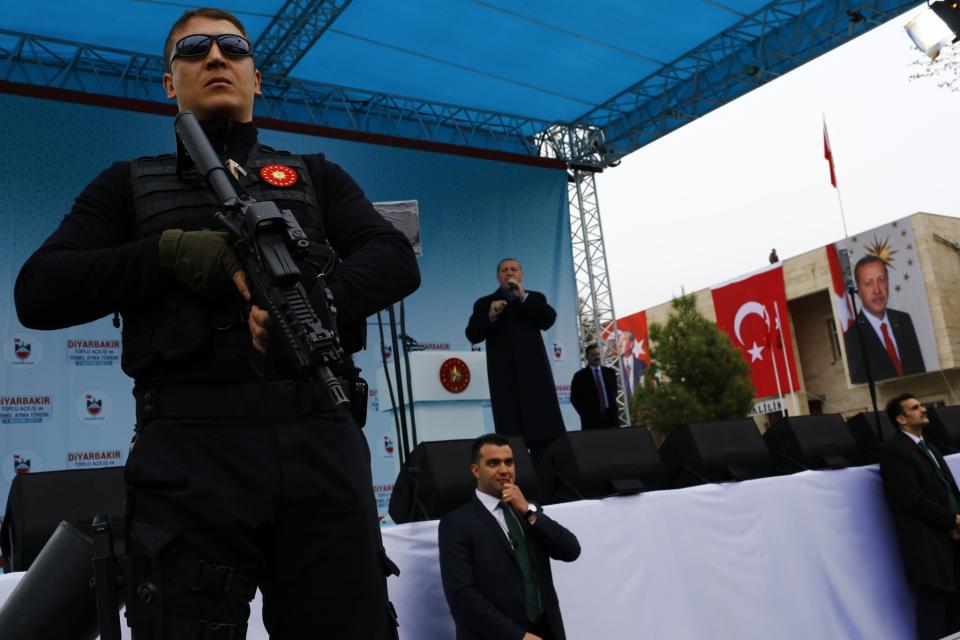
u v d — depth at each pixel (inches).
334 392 42.9
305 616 48.8
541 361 253.4
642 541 140.5
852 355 874.8
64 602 56.9
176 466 47.6
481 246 415.2
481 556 120.3
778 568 156.8
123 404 316.5
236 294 49.4
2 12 386.9
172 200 53.5
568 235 441.4
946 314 804.0
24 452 297.0
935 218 826.8
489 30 433.1
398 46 442.9
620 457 154.4
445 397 257.4
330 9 399.2
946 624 179.0
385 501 341.4
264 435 49.1
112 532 52.7
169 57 59.8
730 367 800.9
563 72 481.4
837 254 887.7
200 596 46.1
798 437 187.8
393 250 55.6
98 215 53.3
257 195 54.0
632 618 134.9
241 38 58.6
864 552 175.5
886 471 184.1
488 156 426.0
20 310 49.6
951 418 230.7
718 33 453.1
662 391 799.1
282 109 483.5
